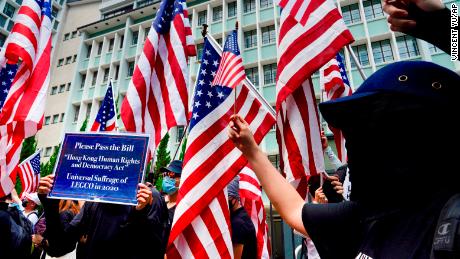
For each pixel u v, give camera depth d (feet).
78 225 10.69
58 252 10.06
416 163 2.70
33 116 14.08
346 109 3.26
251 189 15.30
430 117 2.66
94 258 9.78
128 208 10.47
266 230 15.99
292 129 10.03
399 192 2.76
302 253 14.30
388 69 3.17
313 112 10.23
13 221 12.03
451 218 2.03
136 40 89.30
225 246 9.17
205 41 12.25
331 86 12.94
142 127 13.37
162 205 10.96
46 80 15.01
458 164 2.53
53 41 107.55
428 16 2.89
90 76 91.35
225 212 9.61
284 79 9.68
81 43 96.37
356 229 3.53
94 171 9.91
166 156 61.72
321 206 4.16
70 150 10.28
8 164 13.44
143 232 9.96
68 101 90.07
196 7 79.56
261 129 11.36
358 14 61.11
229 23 74.08
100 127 19.35
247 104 11.66
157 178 54.19
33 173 26.27
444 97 2.68
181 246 9.15
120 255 9.73
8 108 13.84
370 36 57.98
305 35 9.78
